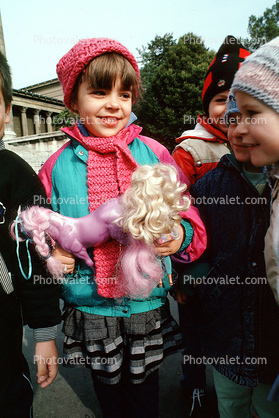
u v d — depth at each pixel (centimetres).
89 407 152
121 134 103
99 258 99
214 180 108
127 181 99
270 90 68
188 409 149
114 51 96
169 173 86
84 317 109
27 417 100
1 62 97
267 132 71
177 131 1543
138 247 86
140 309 108
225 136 152
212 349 108
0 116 97
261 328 95
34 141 1273
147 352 112
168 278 111
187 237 99
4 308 94
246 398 110
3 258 96
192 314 141
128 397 120
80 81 98
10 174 97
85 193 105
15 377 98
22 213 92
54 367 107
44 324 104
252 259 94
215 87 139
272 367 94
